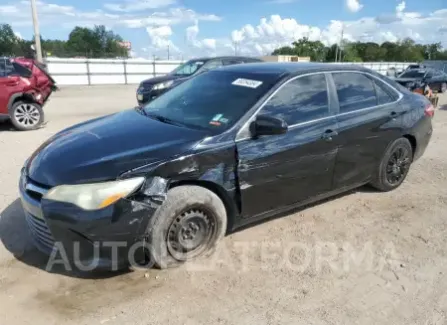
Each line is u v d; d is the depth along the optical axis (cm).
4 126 1011
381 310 289
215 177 332
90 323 269
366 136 447
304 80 406
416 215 452
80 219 283
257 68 432
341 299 300
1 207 446
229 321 274
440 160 689
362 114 444
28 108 959
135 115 415
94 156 312
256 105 366
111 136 346
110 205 286
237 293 304
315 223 423
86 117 1203
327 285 317
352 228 415
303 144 384
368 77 471
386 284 320
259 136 355
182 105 407
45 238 307
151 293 302
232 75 428
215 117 366
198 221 334
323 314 283
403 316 284
